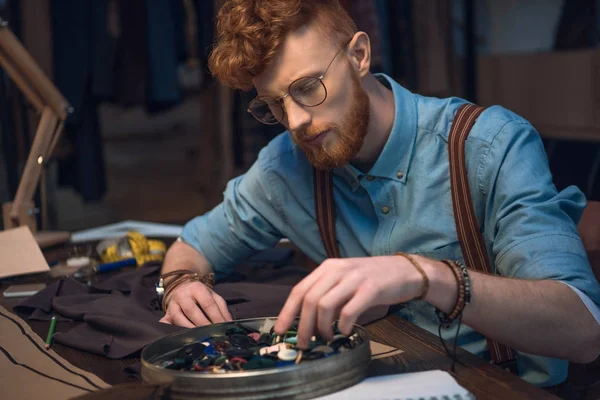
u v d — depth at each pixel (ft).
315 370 2.78
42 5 11.31
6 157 8.63
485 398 2.83
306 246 4.92
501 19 14.39
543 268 3.53
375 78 4.54
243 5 3.79
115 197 20.01
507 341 3.39
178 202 18.90
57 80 11.45
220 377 2.72
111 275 5.37
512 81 13.05
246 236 5.08
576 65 11.78
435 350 3.39
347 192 4.55
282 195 4.82
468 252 4.19
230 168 13.76
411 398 2.77
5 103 8.51
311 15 3.76
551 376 4.00
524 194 3.86
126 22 12.06
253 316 4.10
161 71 12.11
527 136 4.06
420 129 4.30
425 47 13.01
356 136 3.97
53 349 3.79
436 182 4.28
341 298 2.93
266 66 3.77
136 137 29.50
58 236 6.58
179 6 12.66
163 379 2.81
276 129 13.58
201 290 4.09
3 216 6.60
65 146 12.26
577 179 7.14
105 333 3.88
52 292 4.65
